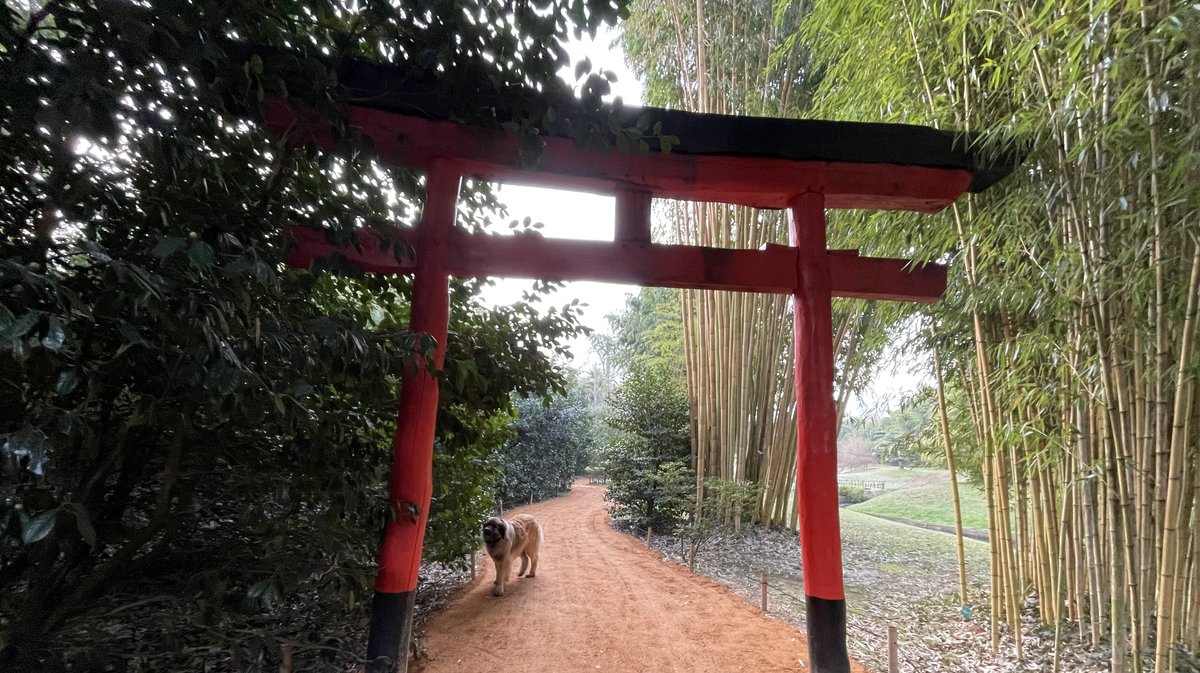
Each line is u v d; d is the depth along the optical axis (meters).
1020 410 3.34
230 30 1.59
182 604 2.10
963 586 4.17
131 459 2.12
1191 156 2.20
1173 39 2.13
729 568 5.77
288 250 1.93
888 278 3.00
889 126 2.88
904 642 3.68
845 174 2.91
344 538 2.40
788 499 7.46
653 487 8.10
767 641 3.43
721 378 7.50
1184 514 3.05
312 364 1.72
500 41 1.74
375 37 1.98
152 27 1.17
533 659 3.10
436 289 2.60
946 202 3.00
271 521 2.12
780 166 2.89
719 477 7.12
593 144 1.90
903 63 3.36
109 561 1.96
